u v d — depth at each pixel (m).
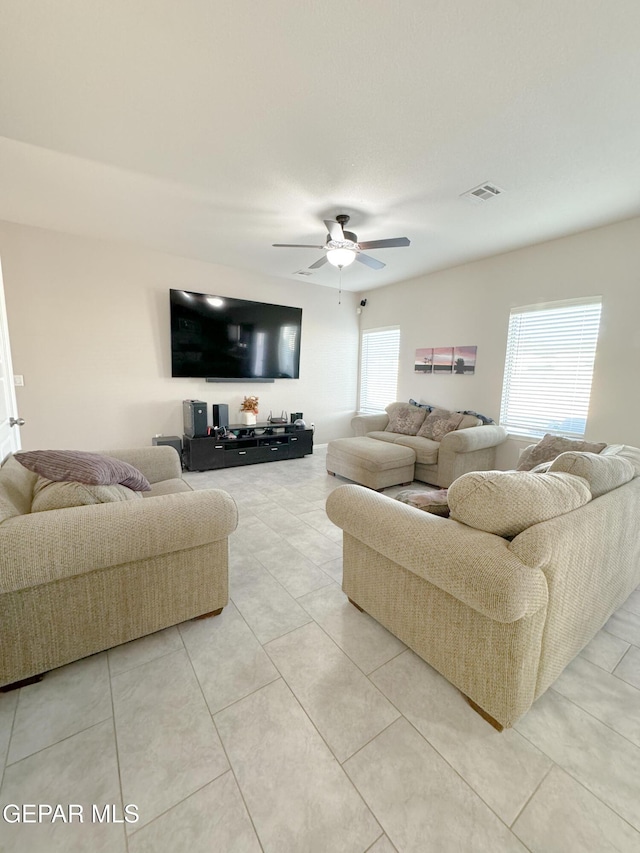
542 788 1.09
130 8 1.35
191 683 1.45
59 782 1.09
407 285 5.17
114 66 1.61
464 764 1.16
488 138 2.06
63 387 3.84
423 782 1.11
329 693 1.42
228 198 2.80
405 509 1.58
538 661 1.27
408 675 1.51
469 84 1.68
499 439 3.98
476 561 1.19
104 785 1.09
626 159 2.23
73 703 1.35
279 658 1.58
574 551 1.31
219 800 1.06
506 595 1.10
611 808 1.04
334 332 5.82
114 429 4.17
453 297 4.56
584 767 1.16
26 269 3.54
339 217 3.05
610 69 1.58
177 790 1.08
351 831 0.99
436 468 3.95
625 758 1.18
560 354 3.63
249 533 2.80
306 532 2.83
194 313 4.41
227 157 2.28
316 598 2.01
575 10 1.34
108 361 4.06
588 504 1.46
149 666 1.53
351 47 1.51
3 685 1.35
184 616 1.70
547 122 1.93
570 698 1.41
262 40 1.48
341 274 4.93
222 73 1.64
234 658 1.58
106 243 3.89
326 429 5.95
